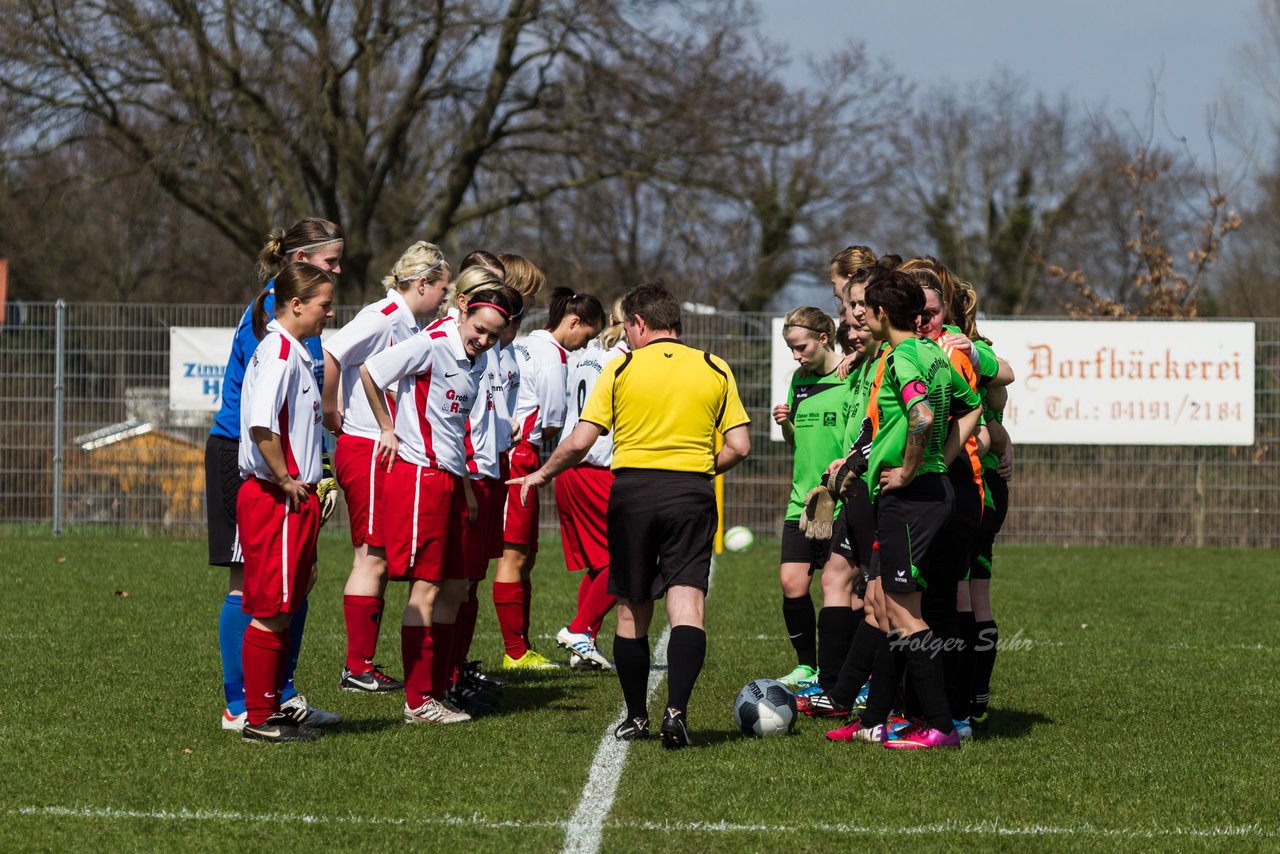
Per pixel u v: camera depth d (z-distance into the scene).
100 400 59.53
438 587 23.86
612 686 28.03
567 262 132.00
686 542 21.86
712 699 26.62
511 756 21.08
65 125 89.19
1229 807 18.61
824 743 22.42
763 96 96.38
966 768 20.66
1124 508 59.75
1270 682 28.80
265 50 87.00
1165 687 28.19
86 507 59.59
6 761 20.17
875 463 21.45
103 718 23.31
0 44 83.56
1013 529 60.25
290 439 21.05
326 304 21.11
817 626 27.08
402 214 103.12
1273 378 58.31
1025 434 58.16
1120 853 16.55
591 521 30.03
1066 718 24.89
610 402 22.09
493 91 96.44
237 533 22.05
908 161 186.62
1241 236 127.12
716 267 121.56
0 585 41.94
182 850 16.22
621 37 91.38
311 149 94.12
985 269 190.62
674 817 17.84
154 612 36.56
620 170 96.38
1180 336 57.75
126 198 132.50
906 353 20.73
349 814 17.80
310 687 27.00
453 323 23.39
